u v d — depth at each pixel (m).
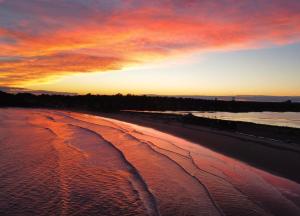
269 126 34.78
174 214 9.39
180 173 14.01
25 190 11.63
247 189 11.60
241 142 22.72
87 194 11.26
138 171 14.34
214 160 16.61
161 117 53.72
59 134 27.81
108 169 14.82
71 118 50.06
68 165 15.59
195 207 9.89
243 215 9.20
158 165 15.58
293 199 10.50
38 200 10.62
